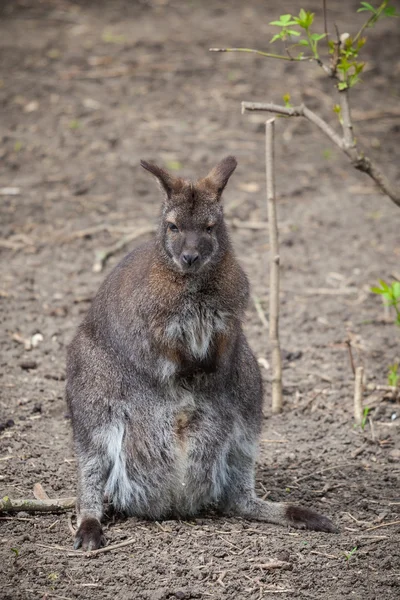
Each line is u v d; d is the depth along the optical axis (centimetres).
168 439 881
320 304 1441
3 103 2130
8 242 1587
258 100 2189
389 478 995
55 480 960
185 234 873
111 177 1842
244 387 912
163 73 2339
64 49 2477
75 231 1636
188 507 911
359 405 1129
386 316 1405
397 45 2619
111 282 923
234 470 921
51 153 1925
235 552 836
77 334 933
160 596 759
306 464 1032
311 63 2428
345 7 2925
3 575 786
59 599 755
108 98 2188
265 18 2798
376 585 789
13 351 1259
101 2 2953
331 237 1669
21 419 1091
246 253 1598
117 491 895
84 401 885
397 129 2108
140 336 869
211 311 880
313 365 1268
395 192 1030
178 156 1914
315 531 884
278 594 774
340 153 2022
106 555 823
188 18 2811
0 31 2606
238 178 1870
